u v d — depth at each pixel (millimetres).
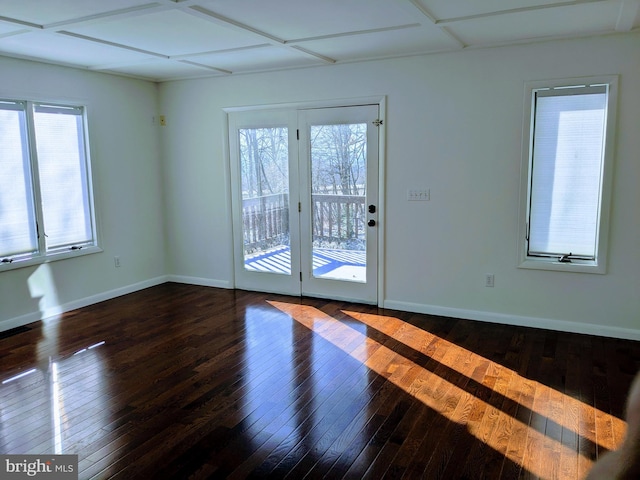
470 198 4352
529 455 2471
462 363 3574
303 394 3139
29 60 4410
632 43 3672
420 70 4375
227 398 3098
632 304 3926
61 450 2559
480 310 4465
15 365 3639
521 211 4172
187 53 4250
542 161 4098
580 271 4027
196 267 5914
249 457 2482
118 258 5438
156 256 5922
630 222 3840
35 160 4559
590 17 3289
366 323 4445
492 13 3182
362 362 3615
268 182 5289
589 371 3406
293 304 5055
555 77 3928
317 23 3354
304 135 4996
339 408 2959
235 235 5590
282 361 3652
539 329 4234
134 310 4945
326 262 5141
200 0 2832
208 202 5680
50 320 4652
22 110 4449
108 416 2900
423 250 4613
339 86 4738
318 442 2605
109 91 5199
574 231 4082
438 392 3145
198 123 5566
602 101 3848
